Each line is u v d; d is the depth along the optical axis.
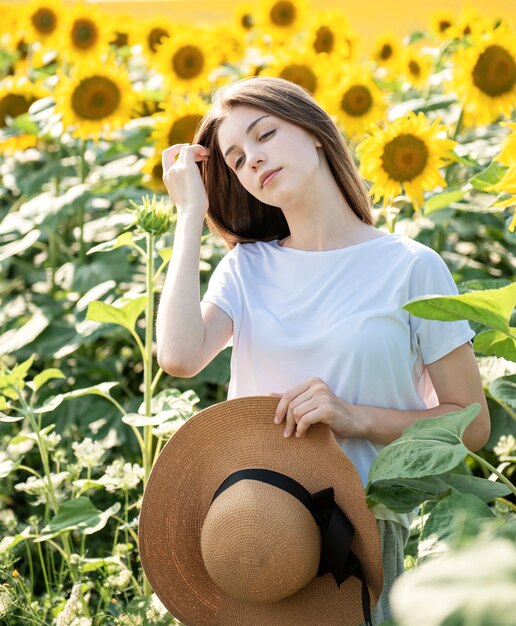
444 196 2.96
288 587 1.65
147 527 1.85
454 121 4.23
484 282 2.55
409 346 1.83
